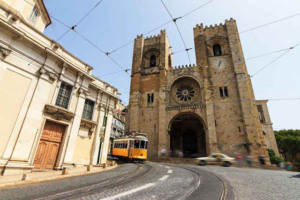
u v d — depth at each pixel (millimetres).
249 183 8094
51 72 11703
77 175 10266
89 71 15758
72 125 13047
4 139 8945
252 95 29812
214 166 18797
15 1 13195
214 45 35156
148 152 30250
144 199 5332
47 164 11289
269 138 41688
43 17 16984
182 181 8641
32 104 10383
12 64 9688
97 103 16641
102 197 5512
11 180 7516
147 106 34469
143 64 40062
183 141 36156
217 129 27203
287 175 11289
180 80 34844
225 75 30500
